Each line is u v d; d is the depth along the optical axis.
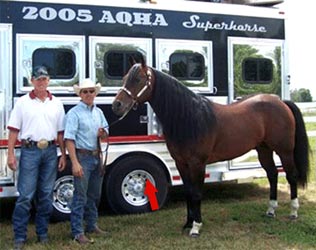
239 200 6.69
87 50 5.62
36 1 5.38
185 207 6.28
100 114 4.75
